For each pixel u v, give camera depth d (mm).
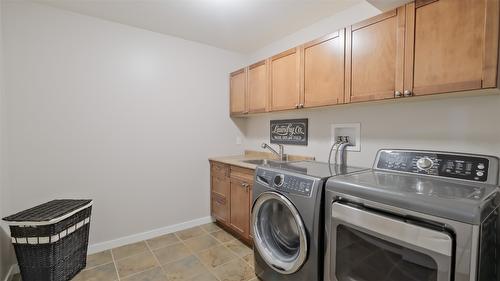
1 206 1729
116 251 2250
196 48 2807
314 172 1594
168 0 1899
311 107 2018
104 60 2244
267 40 2744
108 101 2277
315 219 1382
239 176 2410
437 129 1541
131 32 2379
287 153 2654
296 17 2176
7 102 1844
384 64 1503
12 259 1867
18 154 1896
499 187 1139
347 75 1713
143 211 2502
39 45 1953
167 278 1838
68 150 2102
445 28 1248
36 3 1935
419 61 1349
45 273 1629
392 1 1474
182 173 2756
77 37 2109
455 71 1218
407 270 1026
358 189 1199
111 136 2303
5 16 1823
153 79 2523
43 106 1984
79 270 1906
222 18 2205
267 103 2441
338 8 2020
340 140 2137
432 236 923
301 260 1444
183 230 2740
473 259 849
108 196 2301
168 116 2635
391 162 1608
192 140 2818
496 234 1098
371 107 1899
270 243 1779
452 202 906
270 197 1674
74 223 1841
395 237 1029
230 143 3146
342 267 1284
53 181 2041
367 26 1591
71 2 1931
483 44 1128
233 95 3014
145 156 2502
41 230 1608
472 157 1297
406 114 1691
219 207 2775
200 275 1877
